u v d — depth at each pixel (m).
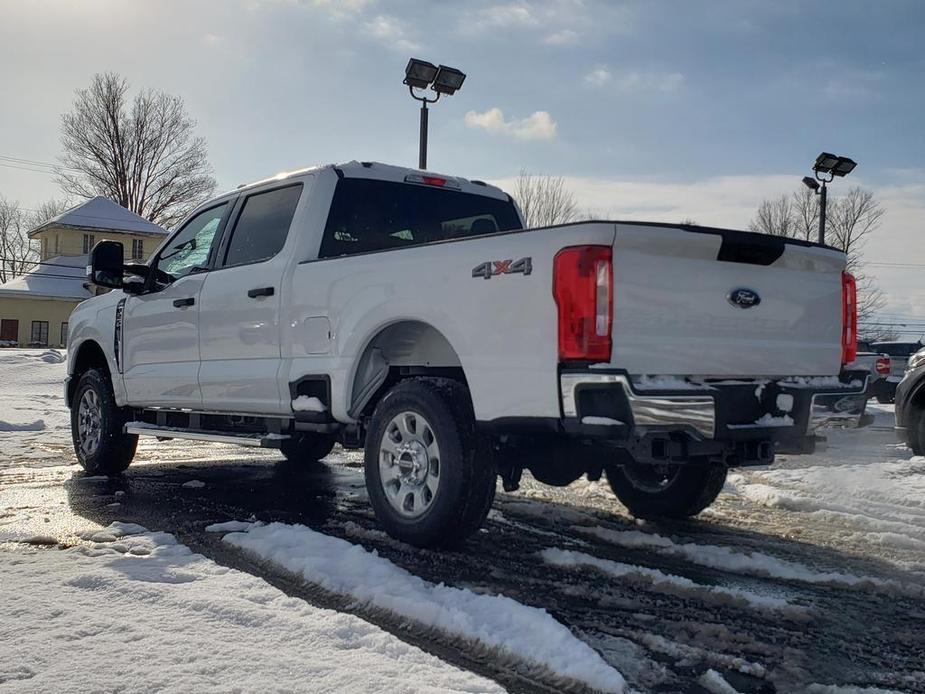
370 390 4.81
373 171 5.64
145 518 5.13
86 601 3.27
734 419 3.95
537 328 3.79
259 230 5.71
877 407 15.14
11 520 4.99
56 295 47.66
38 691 2.44
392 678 2.59
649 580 3.89
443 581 3.84
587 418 3.63
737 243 3.97
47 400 13.66
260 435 5.36
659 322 3.79
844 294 4.61
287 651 2.78
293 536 4.40
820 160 23.20
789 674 2.85
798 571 4.12
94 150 56.38
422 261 4.36
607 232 3.65
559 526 5.10
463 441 4.20
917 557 4.46
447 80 14.67
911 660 3.00
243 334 5.48
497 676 2.78
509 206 6.38
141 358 6.45
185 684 2.50
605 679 2.71
